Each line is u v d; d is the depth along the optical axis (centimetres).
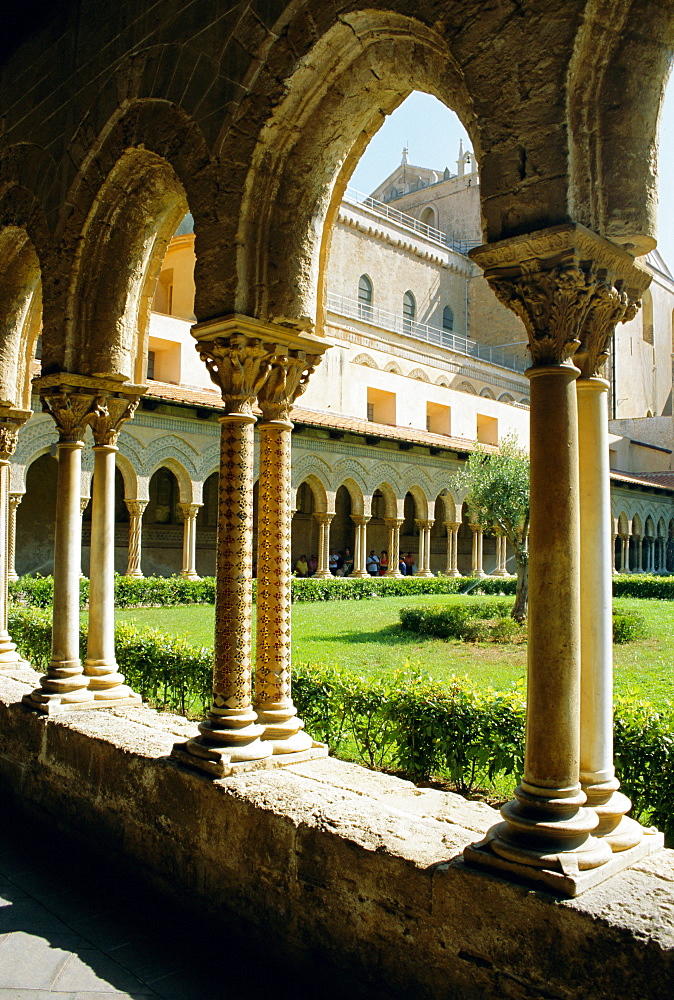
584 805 295
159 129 465
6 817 535
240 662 411
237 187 409
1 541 726
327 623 1498
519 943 254
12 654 720
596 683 307
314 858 325
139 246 558
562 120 275
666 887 258
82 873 441
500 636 1265
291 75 387
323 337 449
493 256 292
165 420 1920
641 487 3425
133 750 435
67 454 568
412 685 577
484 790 552
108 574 579
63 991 315
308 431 2258
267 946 343
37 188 592
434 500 2706
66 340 555
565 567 277
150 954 348
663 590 2244
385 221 3594
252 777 386
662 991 219
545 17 279
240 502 415
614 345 3734
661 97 296
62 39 580
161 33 472
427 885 282
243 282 410
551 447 281
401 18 332
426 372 3372
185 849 390
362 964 303
